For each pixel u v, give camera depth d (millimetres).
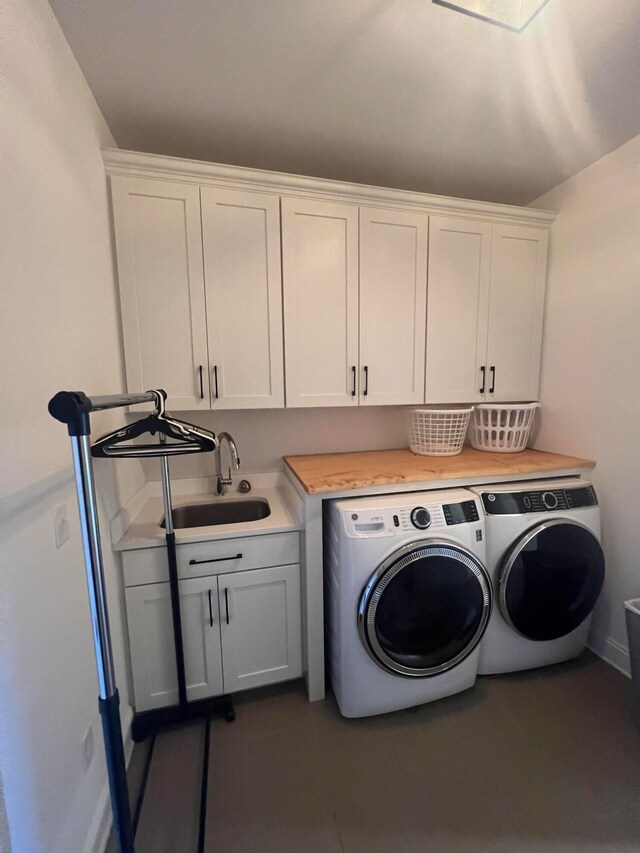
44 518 912
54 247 1021
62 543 997
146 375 1583
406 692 1521
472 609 1508
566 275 2014
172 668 1517
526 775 1306
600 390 1854
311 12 1066
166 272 1557
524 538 1612
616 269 1756
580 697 1640
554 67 1267
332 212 1725
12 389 800
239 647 1571
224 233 1600
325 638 1753
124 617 1467
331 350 1796
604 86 1344
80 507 703
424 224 1868
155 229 1526
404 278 1867
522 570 1617
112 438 1080
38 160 945
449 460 1944
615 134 1623
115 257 1506
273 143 1665
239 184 1592
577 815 1185
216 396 1665
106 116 1469
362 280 1803
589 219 1871
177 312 1585
